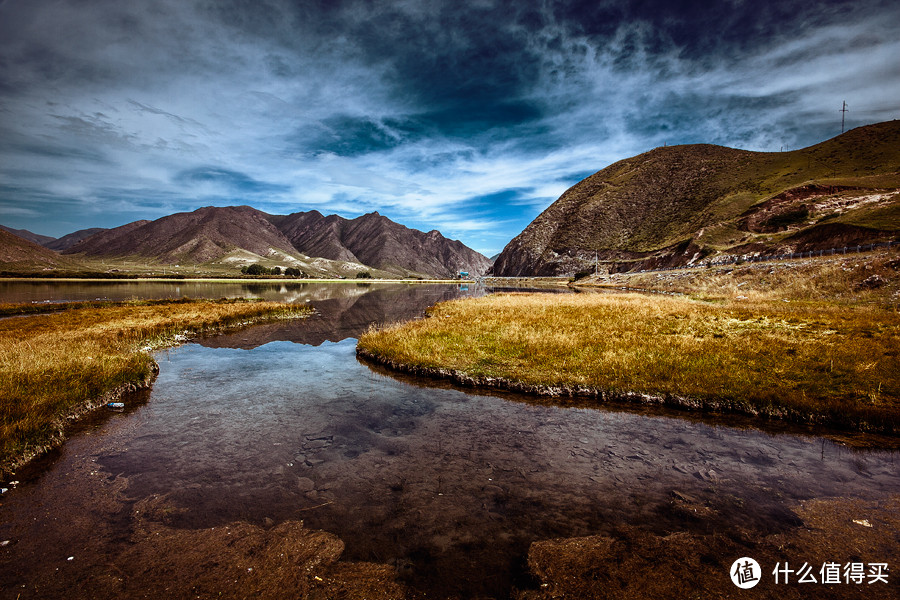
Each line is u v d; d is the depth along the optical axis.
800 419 9.75
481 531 5.43
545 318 22.89
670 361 13.38
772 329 17.55
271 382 13.46
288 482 6.79
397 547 5.09
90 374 11.71
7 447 7.34
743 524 5.56
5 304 36.56
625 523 5.60
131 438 8.73
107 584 4.45
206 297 57.28
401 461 7.61
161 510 5.95
